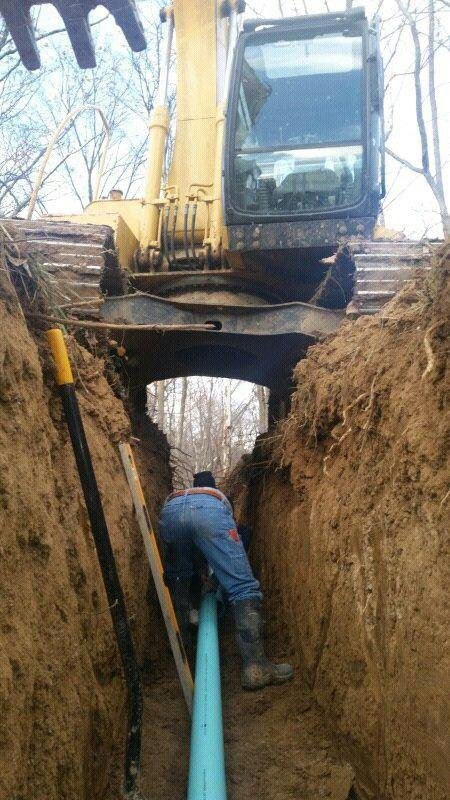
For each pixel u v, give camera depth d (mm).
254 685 5047
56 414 3549
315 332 6277
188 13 8398
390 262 5809
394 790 3020
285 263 7246
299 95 7254
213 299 7453
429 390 2881
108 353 5910
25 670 2377
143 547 5082
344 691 3889
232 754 4262
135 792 3424
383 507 3291
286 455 5613
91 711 3133
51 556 2838
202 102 8281
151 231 7668
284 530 5945
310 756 4082
